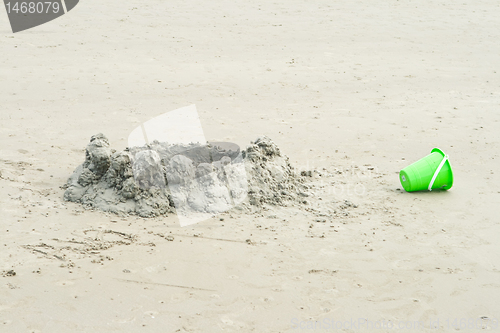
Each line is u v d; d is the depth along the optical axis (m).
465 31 10.98
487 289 6.02
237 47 9.23
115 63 8.41
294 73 8.45
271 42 9.62
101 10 10.79
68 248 6.11
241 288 5.98
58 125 7.31
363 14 11.73
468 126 7.59
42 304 5.86
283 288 5.99
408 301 5.95
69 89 7.88
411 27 11.03
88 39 9.12
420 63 9.02
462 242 6.27
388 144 7.28
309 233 6.30
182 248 6.17
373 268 6.11
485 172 6.92
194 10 11.24
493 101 8.07
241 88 8.11
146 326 5.80
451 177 6.66
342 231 6.33
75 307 5.86
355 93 8.14
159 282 5.98
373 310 5.91
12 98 7.67
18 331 5.76
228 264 6.09
